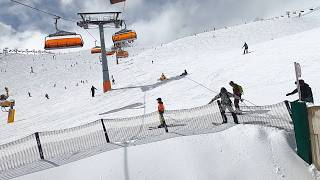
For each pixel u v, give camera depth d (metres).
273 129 10.34
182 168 9.38
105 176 9.50
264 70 24.59
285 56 26.97
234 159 9.44
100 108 27.52
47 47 27.20
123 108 24.11
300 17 131.12
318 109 8.69
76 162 10.19
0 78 135.12
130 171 9.51
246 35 103.94
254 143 9.77
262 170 9.00
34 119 31.98
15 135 23.36
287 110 13.08
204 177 9.04
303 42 31.36
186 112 17.09
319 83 17.61
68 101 41.59
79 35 27.83
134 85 36.38
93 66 141.12
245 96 18.88
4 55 188.00
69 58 179.88
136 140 11.48
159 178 9.23
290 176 8.83
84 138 14.79
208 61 40.19
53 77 124.50
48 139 15.80
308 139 9.13
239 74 25.78
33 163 11.18
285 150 9.52
